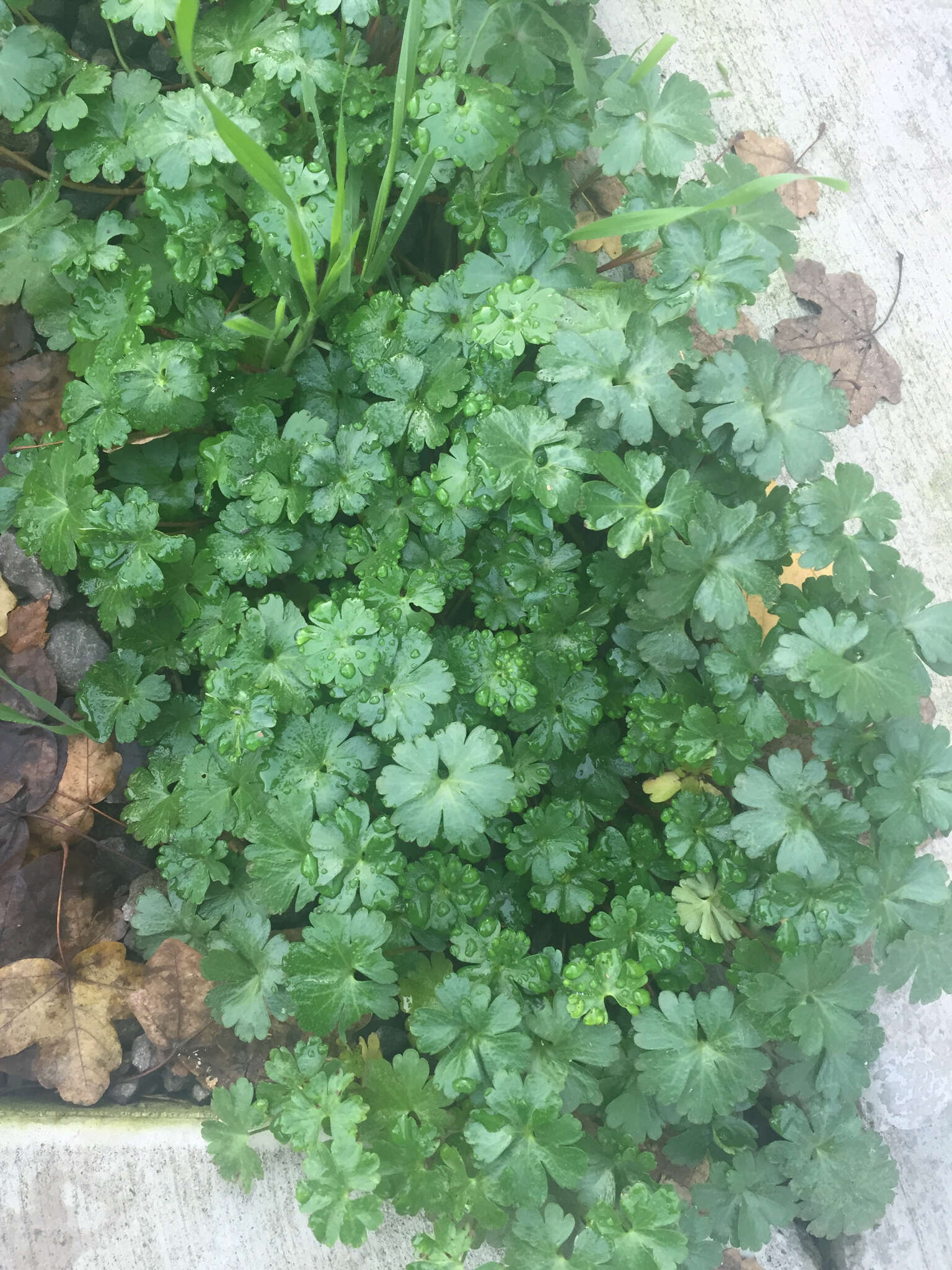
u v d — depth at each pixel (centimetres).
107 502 32
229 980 32
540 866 32
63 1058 34
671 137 33
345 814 30
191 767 33
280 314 32
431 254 40
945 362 45
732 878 32
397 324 34
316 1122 29
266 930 33
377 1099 30
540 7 35
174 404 32
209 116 33
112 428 33
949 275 45
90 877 36
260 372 36
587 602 35
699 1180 35
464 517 33
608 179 42
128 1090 35
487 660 32
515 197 35
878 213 45
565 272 33
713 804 33
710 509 31
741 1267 35
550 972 31
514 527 32
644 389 31
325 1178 28
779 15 46
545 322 31
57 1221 33
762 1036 30
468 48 34
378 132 34
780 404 32
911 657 31
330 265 33
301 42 34
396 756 30
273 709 31
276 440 32
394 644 31
